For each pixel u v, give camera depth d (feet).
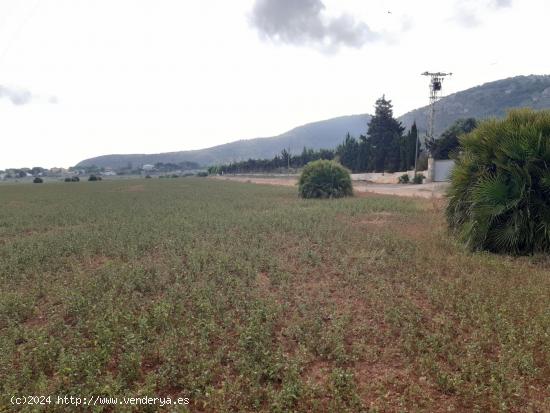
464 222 32.50
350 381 12.75
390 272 24.61
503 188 28.40
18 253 32.19
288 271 25.34
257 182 183.93
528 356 13.69
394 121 219.20
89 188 158.92
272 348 15.34
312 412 11.75
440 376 12.96
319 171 80.59
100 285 22.86
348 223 43.04
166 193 110.73
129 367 13.85
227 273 24.53
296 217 48.47
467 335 16.28
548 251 27.12
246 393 12.69
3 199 100.68
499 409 11.56
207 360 14.30
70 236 39.24
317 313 18.33
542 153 27.84
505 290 20.30
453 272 23.82
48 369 14.58
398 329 16.70
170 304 19.45
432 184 125.70
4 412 11.87
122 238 37.17
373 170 206.08
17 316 19.06
